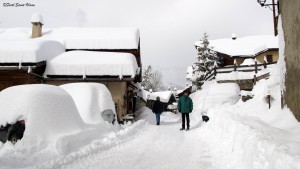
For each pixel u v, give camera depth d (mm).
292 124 6691
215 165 5242
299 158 3092
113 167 5074
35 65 16141
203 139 8633
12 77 17203
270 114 9094
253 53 31469
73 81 18219
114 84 18156
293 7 7242
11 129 6242
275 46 30672
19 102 6609
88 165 5129
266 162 3684
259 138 4504
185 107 11734
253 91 15242
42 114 6648
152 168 5078
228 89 17531
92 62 18031
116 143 7711
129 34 25000
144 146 7480
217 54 32938
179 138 9125
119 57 18781
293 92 7301
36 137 6258
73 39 24547
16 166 5031
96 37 24766
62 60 18297
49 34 26688
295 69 7129
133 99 26531
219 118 8938
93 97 10539
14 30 28734
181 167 5168
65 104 7547
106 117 10453
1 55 16234
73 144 6680
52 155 5844
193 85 31547
